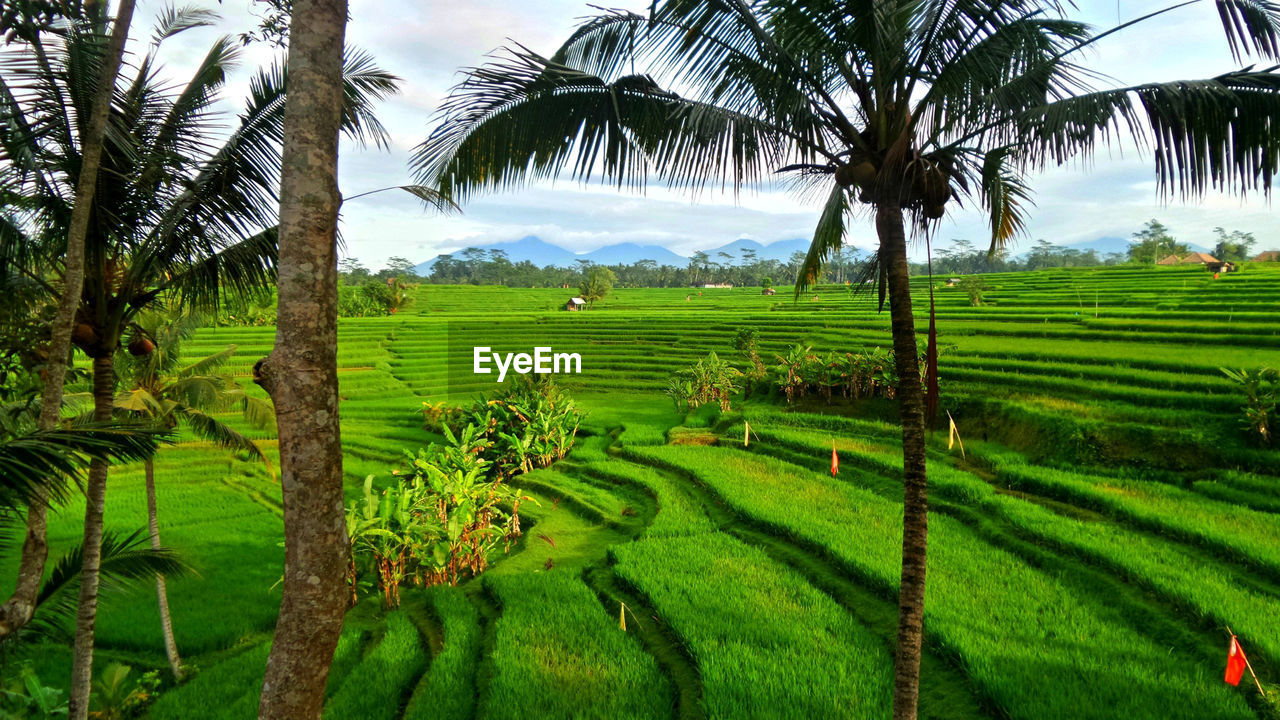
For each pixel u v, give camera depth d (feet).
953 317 133.28
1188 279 175.32
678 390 89.86
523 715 26.76
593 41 19.90
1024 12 17.69
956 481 50.11
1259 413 48.83
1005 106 18.02
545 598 37.70
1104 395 62.54
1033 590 34.96
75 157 23.76
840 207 26.58
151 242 26.94
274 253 30.78
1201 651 28.60
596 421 86.63
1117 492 45.88
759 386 89.92
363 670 31.55
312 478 13.37
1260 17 16.16
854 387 76.69
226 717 29.14
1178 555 36.58
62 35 21.17
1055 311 129.70
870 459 57.47
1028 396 65.10
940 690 27.84
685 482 58.39
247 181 28.14
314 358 13.43
